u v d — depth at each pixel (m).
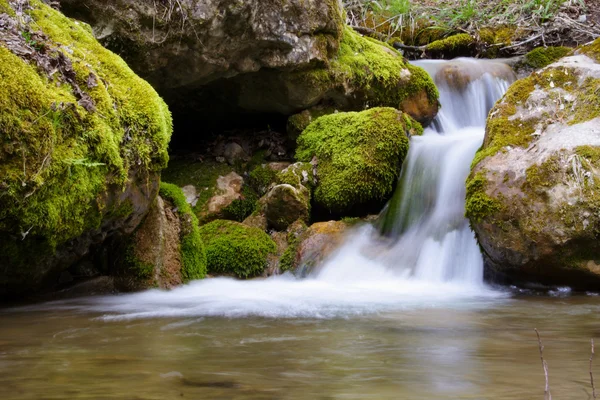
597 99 4.95
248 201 6.69
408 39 9.65
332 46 6.73
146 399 1.84
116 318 3.43
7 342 2.75
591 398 1.87
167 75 5.91
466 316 3.51
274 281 5.57
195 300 4.23
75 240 3.98
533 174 4.55
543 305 3.97
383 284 5.16
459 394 1.92
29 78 3.29
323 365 2.29
